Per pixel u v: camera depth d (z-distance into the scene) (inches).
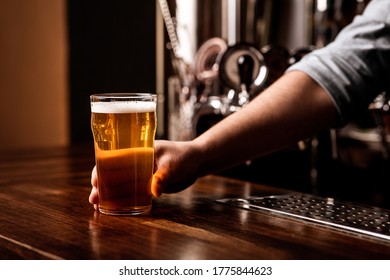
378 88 49.9
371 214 40.8
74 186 52.6
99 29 115.3
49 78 121.0
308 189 60.6
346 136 82.6
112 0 114.5
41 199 46.9
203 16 87.5
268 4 87.4
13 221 39.7
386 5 50.0
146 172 40.8
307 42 85.0
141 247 33.4
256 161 58.1
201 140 44.3
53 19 119.0
